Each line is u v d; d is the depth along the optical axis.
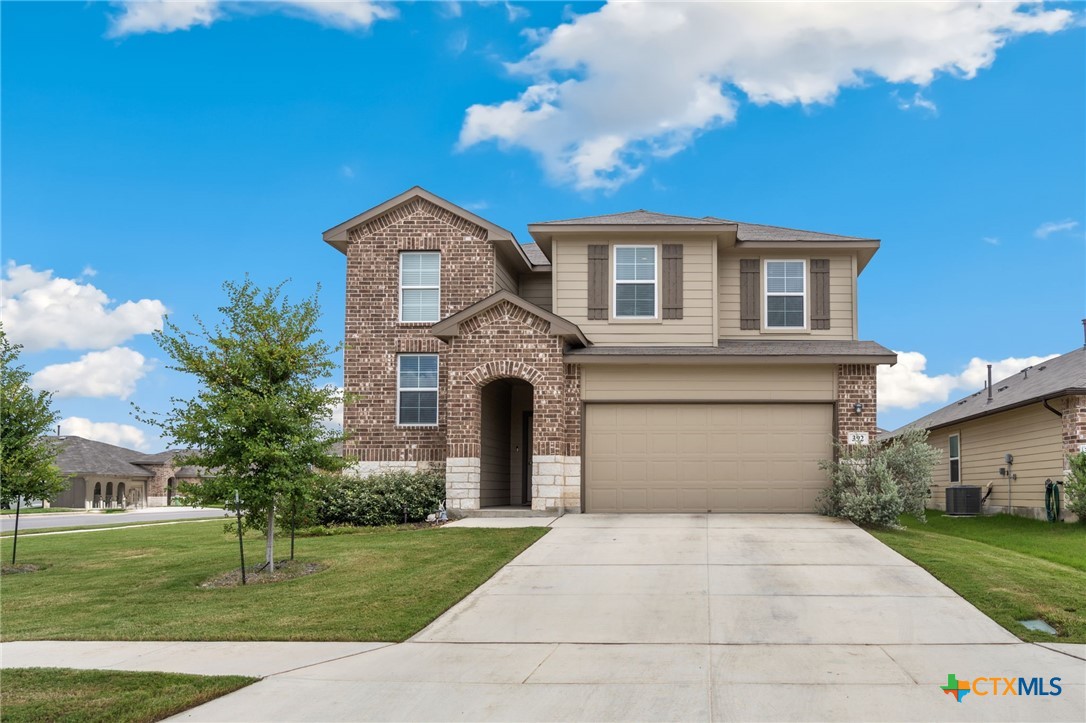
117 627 10.70
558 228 21.11
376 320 21.95
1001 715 7.10
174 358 13.67
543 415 19.52
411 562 14.19
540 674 8.48
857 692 7.74
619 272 21.27
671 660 8.91
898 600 11.32
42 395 16.62
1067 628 9.92
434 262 22.08
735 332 21.83
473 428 19.58
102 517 35.25
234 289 14.08
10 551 18.47
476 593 12.10
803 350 19.92
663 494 19.67
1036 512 21.11
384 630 10.21
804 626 10.18
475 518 19.22
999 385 28.52
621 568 13.38
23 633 10.52
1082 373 20.31
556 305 21.25
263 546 17.19
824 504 18.69
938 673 8.33
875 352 19.52
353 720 7.20
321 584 12.90
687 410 19.83
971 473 26.20
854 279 21.78
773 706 7.36
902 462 17.67
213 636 10.11
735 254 22.02
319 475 14.62
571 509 19.50
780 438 19.59
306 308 14.46
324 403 14.36
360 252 22.19
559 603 11.46
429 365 21.83
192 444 13.54
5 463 15.74
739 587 12.06
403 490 19.55
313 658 9.19
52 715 7.26
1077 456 18.52
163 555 17.08
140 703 7.53
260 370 14.01
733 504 19.53
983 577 12.32
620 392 19.89
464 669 8.69
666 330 20.97
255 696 7.86
